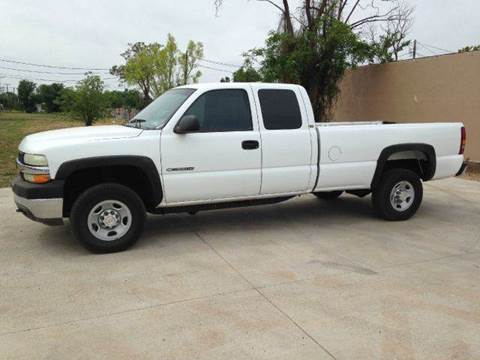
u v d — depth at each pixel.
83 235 5.20
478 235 6.21
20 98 90.00
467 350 3.33
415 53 26.25
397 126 6.68
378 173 6.64
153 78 39.84
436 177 7.05
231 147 5.69
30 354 3.27
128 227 5.40
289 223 6.75
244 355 3.25
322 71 15.23
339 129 6.32
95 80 30.28
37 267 4.90
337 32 14.70
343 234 6.21
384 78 15.07
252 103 5.85
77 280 4.56
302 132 6.08
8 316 3.82
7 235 6.02
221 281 4.55
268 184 5.97
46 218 5.09
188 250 5.49
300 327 3.64
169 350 3.32
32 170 5.01
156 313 3.87
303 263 5.07
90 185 5.48
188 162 5.51
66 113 31.38
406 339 3.47
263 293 4.27
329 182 6.35
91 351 3.30
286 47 15.31
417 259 5.23
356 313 3.88
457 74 12.53
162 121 5.54
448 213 7.47
